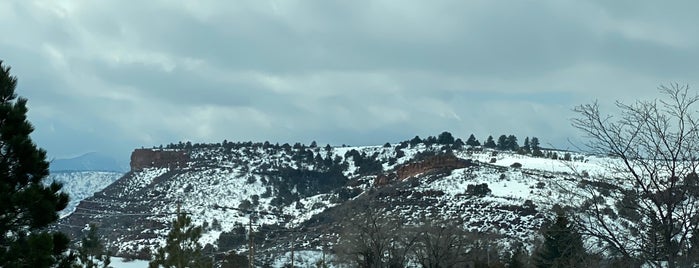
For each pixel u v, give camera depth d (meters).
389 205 100.50
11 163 14.62
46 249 13.56
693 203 10.68
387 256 56.38
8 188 14.18
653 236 10.77
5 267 13.40
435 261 54.03
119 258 62.81
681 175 10.80
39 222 14.34
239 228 101.06
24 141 14.57
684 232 10.75
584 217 11.22
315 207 140.62
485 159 134.25
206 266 28.16
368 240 54.72
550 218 12.05
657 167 10.98
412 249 54.06
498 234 66.75
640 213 11.05
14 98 15.19
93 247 39.00
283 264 70.38
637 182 11.02
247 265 62.28
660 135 10.87
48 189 14.80
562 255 11.65
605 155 11.30
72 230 109.81
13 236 14.27
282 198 168.88
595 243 11.24
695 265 10.61
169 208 143.12
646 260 10.80
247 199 161.00
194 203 151.38
